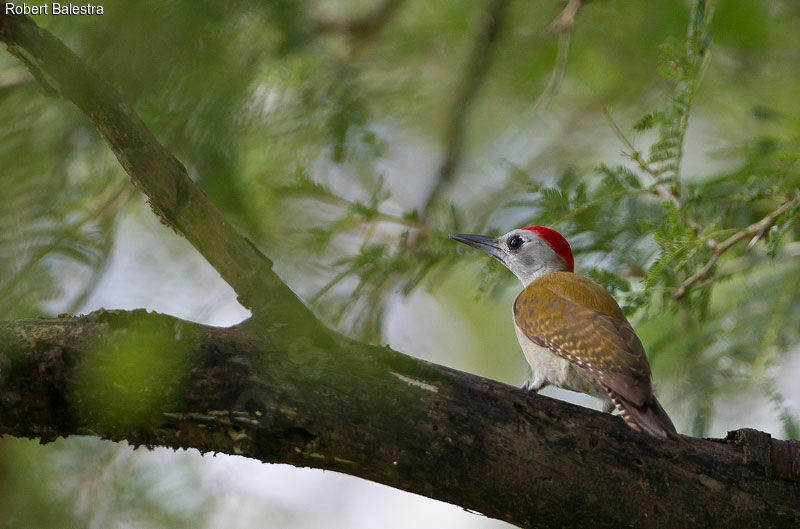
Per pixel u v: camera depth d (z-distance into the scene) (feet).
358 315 41.16
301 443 26.61
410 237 43.52
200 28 26.50
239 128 35.27
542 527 27.91
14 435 26.27
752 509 27.94
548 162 51.88
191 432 26.30
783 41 48.26
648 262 38.04
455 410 27.32
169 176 26.25
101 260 38.40
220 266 27.37
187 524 45.98
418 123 53.16
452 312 60.85
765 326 36.68
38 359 25.61
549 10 50.34
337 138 41.88
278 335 26.94
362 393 26.81
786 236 35.50
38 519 44.39
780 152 34.42
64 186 37.50
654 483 27.73
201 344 26.30
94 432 26.30
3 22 24.72
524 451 27.37
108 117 25.91
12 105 37.37
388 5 45.96
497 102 53.98
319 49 42.04
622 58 49.85
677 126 34.24
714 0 36.96
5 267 35.60
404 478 27.30
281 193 40.34
